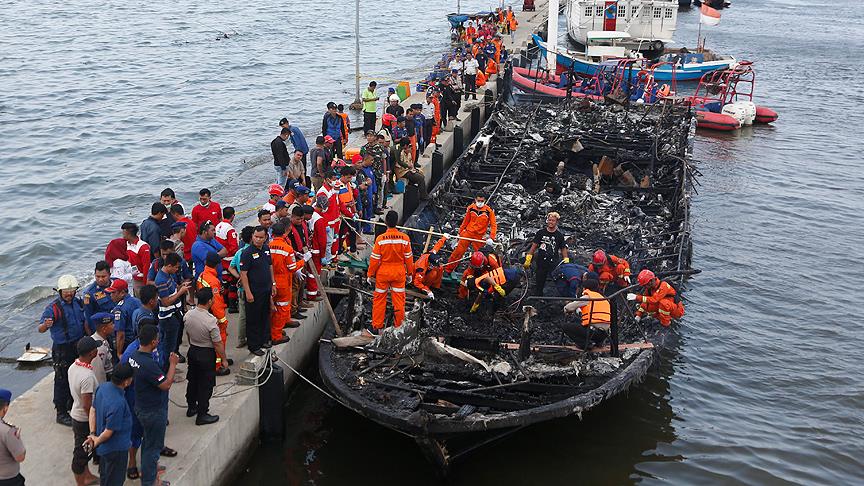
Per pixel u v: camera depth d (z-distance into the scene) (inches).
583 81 1209.4
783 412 469.7
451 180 740.0
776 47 2044.8
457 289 508.1
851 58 1908.2
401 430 372.8
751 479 401.7
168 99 1253.1
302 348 456.8
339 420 435.5
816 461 419.5
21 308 573.6
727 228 804.6
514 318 474.3
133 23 2047.2
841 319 600.7
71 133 1049.5
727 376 510.3
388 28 2117.4
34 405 362.3
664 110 1007.0
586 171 830.5
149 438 296.4
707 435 440.1
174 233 426.6
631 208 720.3
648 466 408.8
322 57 1654.8
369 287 496.7
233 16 2237.9
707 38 2172.7
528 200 717.3
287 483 381.1
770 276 681.6
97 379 316.5
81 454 299.0
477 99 1112.2
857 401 481.7
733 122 1219.2
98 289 355.3
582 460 410.3
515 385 405.4
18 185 848.3
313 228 472.7
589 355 435.8
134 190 842.8
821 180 989.2
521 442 422.9
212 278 371.2
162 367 342.0
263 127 1099.3
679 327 576.4
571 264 508.1
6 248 690.2
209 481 340.5
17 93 1258.0
